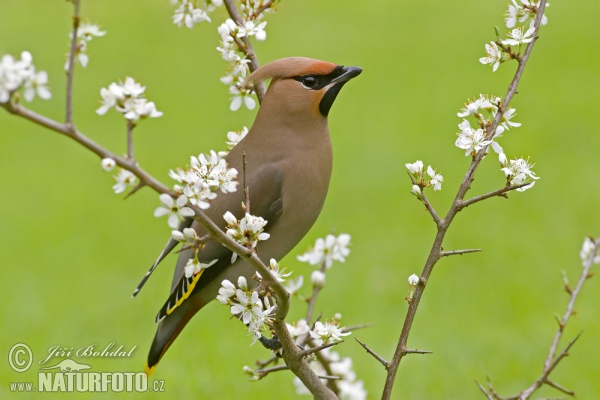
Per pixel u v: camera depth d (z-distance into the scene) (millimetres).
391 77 22984
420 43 25344
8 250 14844
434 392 10352
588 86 21125
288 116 6727
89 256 14648
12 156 19344
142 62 24984
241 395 10141
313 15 28609
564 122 19172
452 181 16766
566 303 12516
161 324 6988
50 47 25703
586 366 10875
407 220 15406
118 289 13406
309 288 13047
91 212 16516
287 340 5453
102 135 19953
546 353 11156
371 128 19828
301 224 6953
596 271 13312
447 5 28531
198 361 10875
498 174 16922
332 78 6703
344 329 5914
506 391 10391
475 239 14570
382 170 17531
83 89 22734
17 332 11828
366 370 10719
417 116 20359
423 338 11617
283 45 25562
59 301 12898
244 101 6297
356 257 14102
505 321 12133
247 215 4660
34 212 16531
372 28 26875
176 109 21453
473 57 23906
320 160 6840
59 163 18984
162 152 18875
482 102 5328
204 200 4445
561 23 25609
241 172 6781
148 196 17250
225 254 6707
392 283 13234
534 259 13836
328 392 5688
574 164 17219
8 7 30219
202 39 26938
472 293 12930
